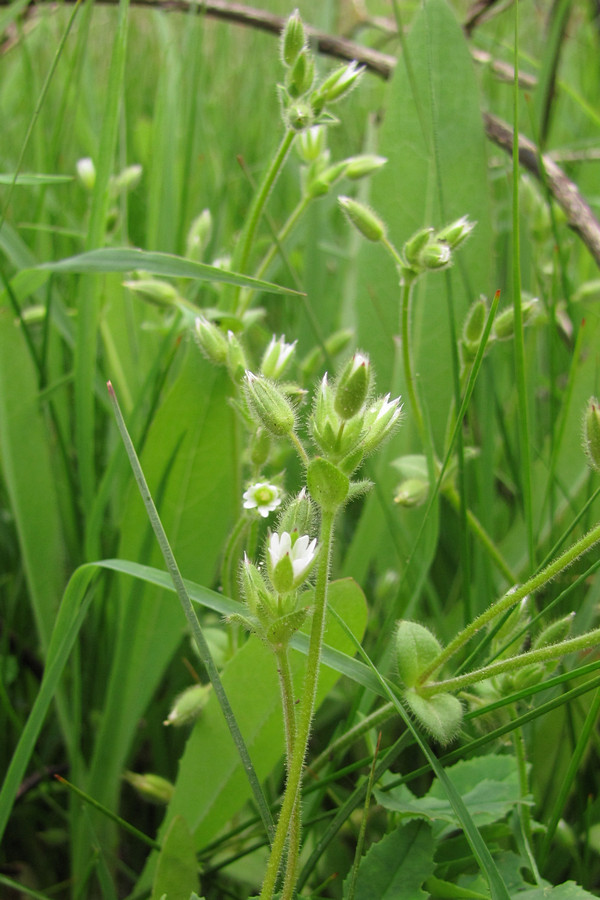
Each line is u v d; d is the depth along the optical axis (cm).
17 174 22
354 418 16
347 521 28
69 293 31
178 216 29
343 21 58
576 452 25
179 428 22
